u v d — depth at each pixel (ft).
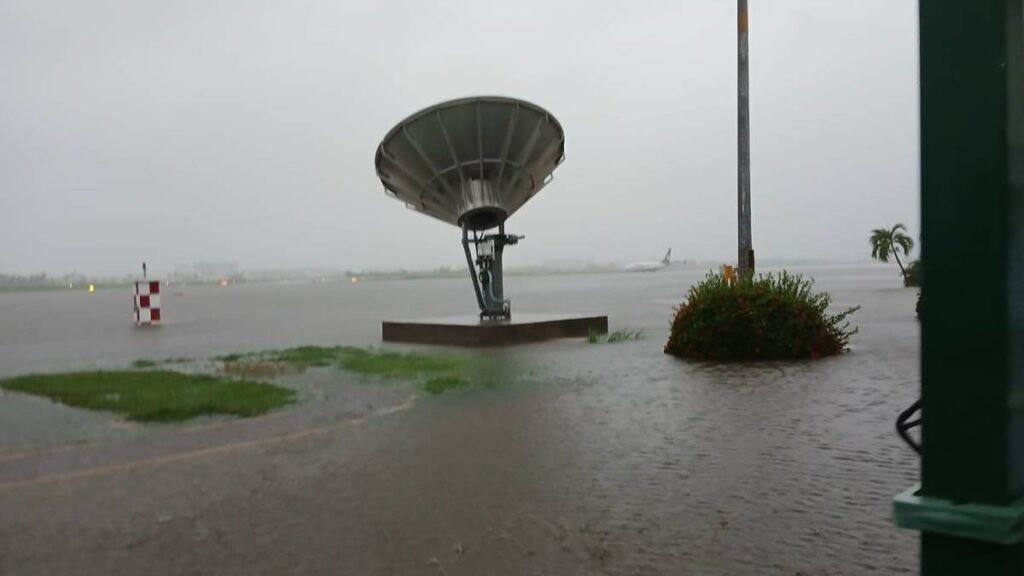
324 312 140.87
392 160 67.26
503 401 33.19
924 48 6.37
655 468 21.77
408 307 156.04
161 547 16.61
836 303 108.88
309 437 27.20
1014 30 6.19
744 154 62.90
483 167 65.00
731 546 15.66
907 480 19.84
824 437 24.76
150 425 29.99
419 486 20.67
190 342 74.33
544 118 64.85
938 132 6.31
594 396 33.96
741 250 62.75
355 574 14.88
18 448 26.27
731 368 41.68
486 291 66.95
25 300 325.62
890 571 14.14
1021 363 6.31
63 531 17.79
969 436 6.26
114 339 80.38
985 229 6.13
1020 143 6.22
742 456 22.76
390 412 31.53
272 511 18.88
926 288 6.42
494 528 17.20
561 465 22.41
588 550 15.71
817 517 17.20
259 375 44.09
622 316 96.73
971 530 6.18
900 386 33.83
